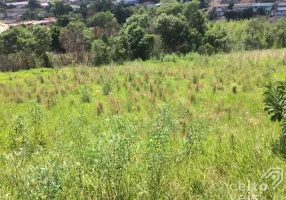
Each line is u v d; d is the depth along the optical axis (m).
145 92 9.92
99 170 3.43
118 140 3.44
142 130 5.30
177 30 38.41
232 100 8.39
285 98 4.66
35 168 3.28
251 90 9.63
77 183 3.48
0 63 23.73
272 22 62.12
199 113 6.95
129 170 3.82
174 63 19.17
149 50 31.03
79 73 14.76
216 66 14.99
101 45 28.58
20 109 8.66
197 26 44.16
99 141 3.70
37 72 18.47
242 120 6.30
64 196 3.28
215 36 41.84
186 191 3.52
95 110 8.10
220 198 3.38
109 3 82.75
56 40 44.25
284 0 89.38
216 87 10.23
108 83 11.04
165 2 58.78
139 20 40.03
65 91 10.86
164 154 3.71
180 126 5.62
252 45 48.62
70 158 4.09
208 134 5.41
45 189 2.94
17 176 3.88
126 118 6.55
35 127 6.21
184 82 11.75
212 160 4.28
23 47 39.47
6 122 7.20
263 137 4.89
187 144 4.46
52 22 77.81
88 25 65.12
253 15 79.12
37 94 10.02
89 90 10.80
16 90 11.23
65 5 98.00
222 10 85.38
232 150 4.53
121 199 3.35
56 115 7.75
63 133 6.01
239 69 13.38
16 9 112.81
